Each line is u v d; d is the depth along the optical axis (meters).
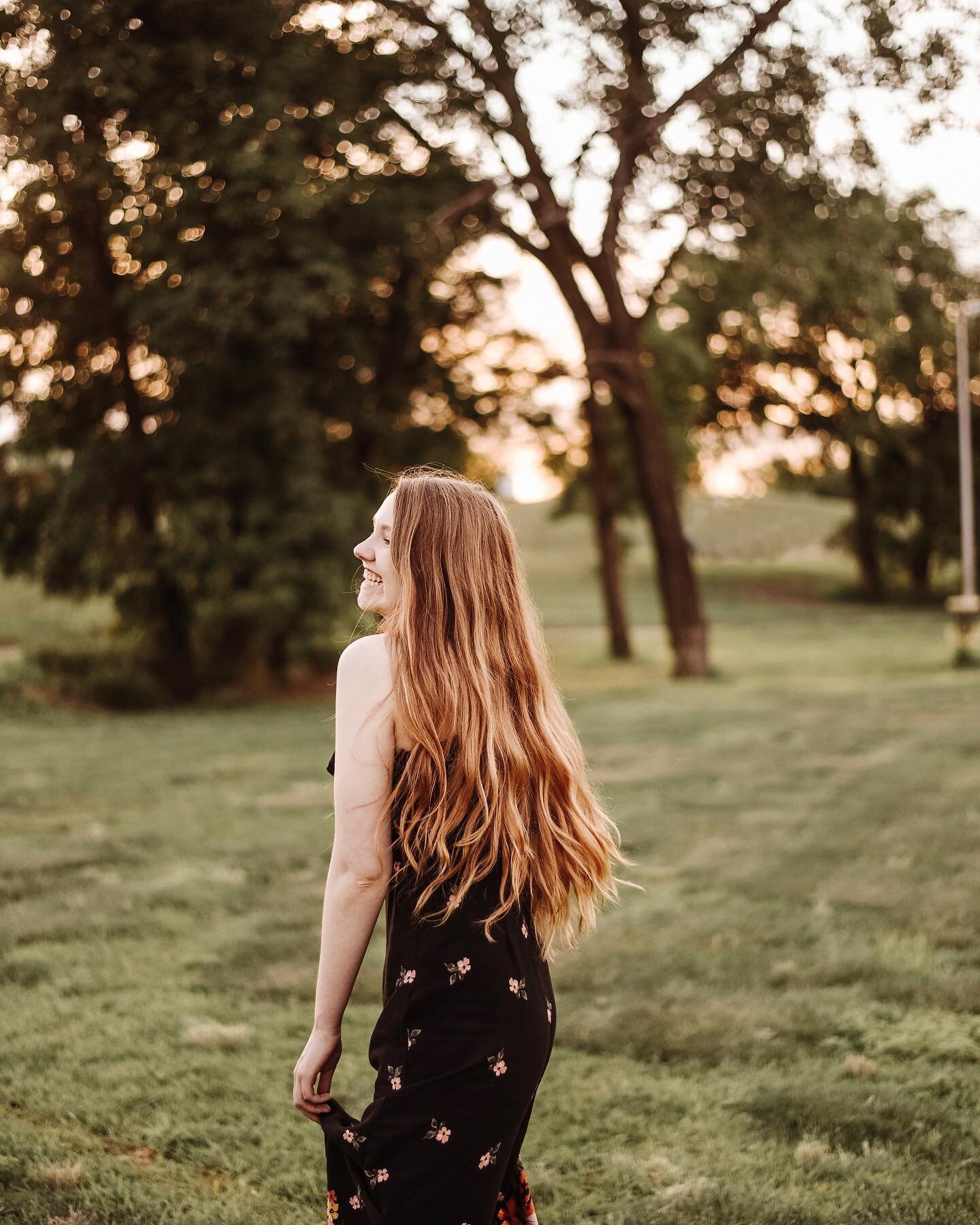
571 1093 3.77
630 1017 4.41
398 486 2.20
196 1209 2.95
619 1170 3.24
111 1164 3.19
